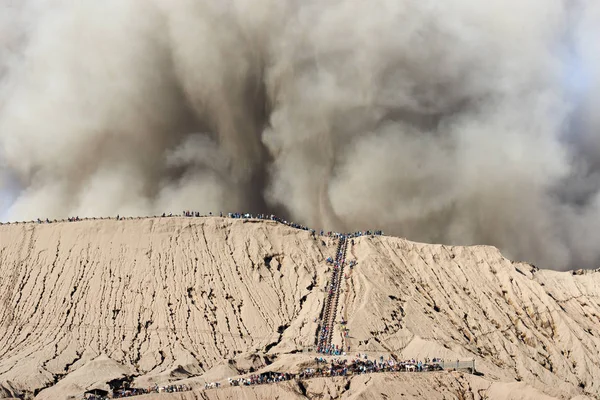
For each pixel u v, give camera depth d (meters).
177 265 163.25
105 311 153.88
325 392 126.38
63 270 162.00
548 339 164.38
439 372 135.88
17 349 144.38
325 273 167.25
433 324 158.00
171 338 149.00
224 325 153.38
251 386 125.38
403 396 126.88
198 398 121.50
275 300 160.00
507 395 130.88
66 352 143.38
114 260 163.62
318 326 153.38
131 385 130.00
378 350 148.38
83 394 124.31
